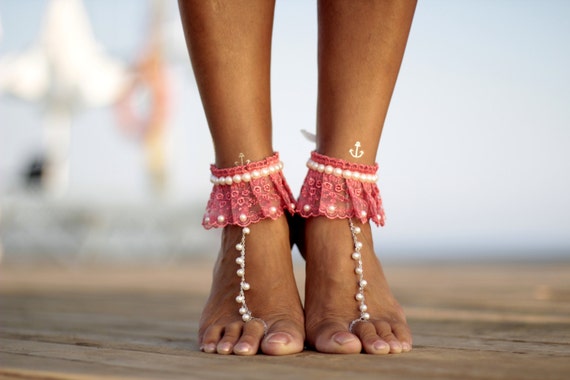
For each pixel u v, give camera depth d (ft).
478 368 2.95
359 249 3.90
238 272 3.86
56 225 22.98
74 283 12.05
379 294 3.88
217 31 3.74
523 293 7.85
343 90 3.84
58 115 23.03
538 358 3.25
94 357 3.35
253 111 3.87
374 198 3.99
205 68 3.80
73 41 22.68
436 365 3.06
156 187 23.29
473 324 4.85
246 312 3.81
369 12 3.76
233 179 3.89
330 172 3.89
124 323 5.27
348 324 3.72
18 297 8.61
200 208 23.85
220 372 2.90
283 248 3.93
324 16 3.87
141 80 22.59
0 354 3.45
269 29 3.89
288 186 4.00
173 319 5.65
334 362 3.18
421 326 4.79
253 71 3.84
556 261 20.76
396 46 3.83
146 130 22.68
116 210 23.03
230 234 3.99
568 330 4.40
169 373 2.87
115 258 23.34
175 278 13.84
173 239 23.58
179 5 3.83
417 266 17.87
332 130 3.90
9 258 23.17
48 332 4.56
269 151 3.95
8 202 22.85
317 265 3.90
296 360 3.26
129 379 2.73
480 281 10.63
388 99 3.92
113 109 22.99
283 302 3.83
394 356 3.37
